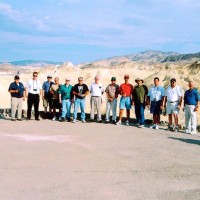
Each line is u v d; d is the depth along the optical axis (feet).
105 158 30.58
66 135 42.11
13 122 53.93
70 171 26.27
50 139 39.19
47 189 22.20
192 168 27.81
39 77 262.88
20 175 25.05
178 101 48.80
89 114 61.52
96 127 49.90
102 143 37.37
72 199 20.54
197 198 20.94
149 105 51.65
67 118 57.57
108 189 22.38
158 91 50.34
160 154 32.60
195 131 46.50
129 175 25.55
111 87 55.52
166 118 59.21
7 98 121.19
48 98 59.57
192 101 46.73
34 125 50.78
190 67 364.99
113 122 55.98
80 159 30.01
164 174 25.98
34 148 34.12
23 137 40.22
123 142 38.24
